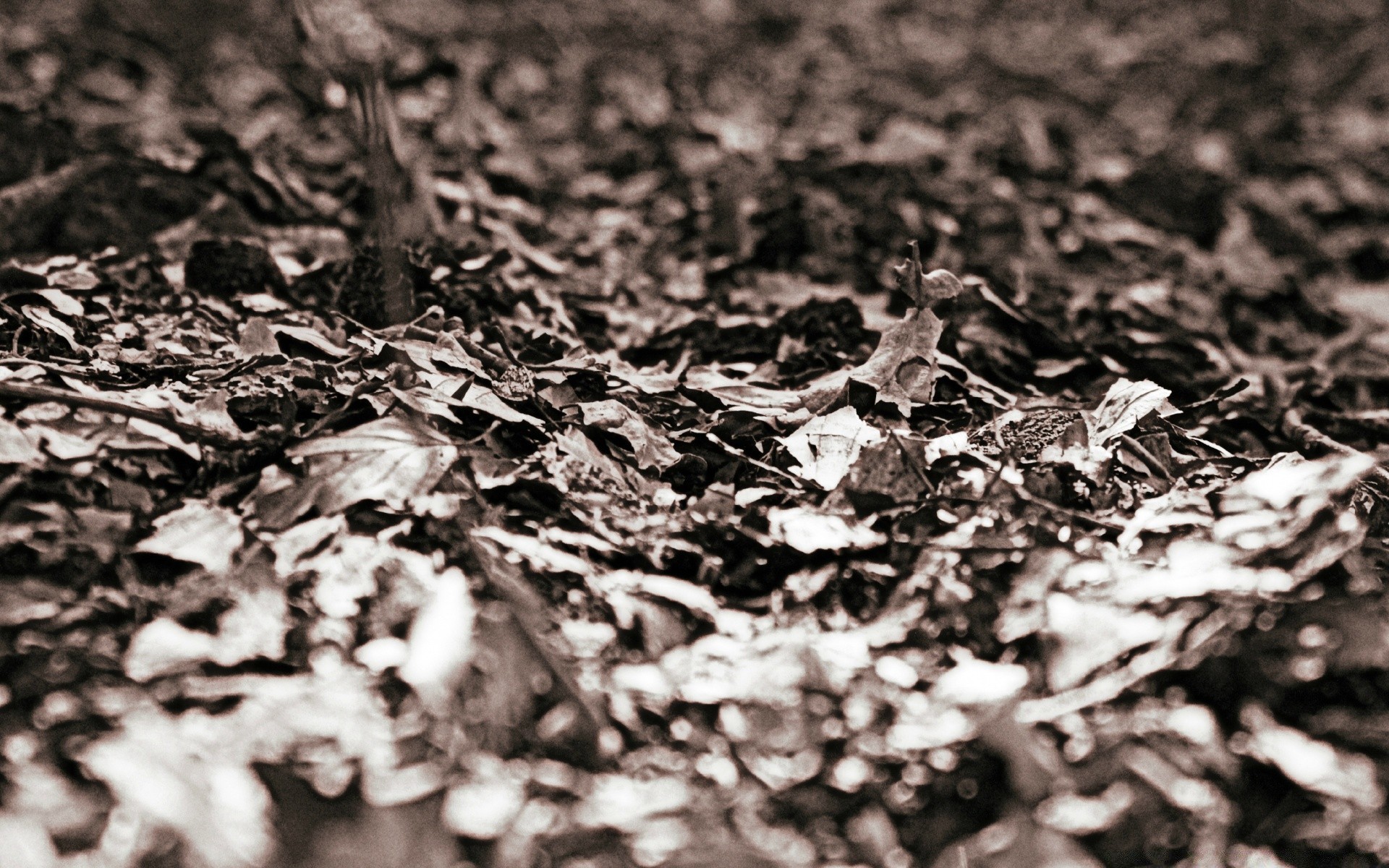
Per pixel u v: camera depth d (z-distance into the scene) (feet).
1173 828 4.38
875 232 5.60
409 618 4.40
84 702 4.29
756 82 7.85
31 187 5.20
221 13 7.40
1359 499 4.57
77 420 4.42
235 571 4.37
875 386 4.75
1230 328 5.21
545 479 4.52
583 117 6.92
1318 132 6.86
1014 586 4.48
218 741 4.31
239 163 5.52
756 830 4.39
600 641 4.44
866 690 4.44
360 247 5.20
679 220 5.66
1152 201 5.86
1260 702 4.43
